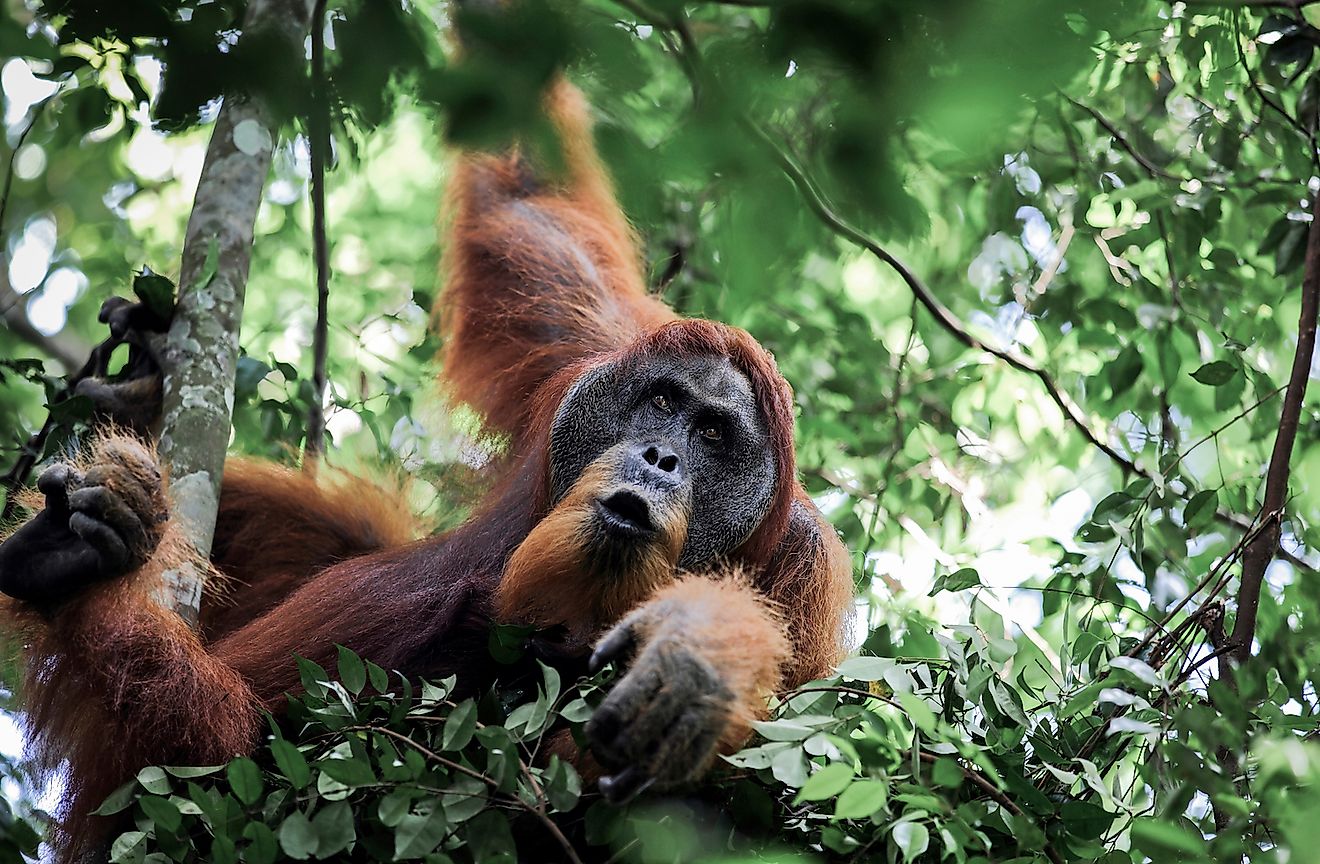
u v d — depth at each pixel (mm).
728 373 5055
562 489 4996
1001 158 6922
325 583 5258
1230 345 6043
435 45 5973
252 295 8977
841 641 5352
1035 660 4727
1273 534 4887
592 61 4867
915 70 4316
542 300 6086
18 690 4629
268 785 3990
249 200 4918
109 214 9703
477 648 5023
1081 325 7062
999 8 4082
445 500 5984
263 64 4586
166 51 4574
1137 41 6824
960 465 7434
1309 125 6535
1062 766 4180
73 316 9008
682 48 5703
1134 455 6633
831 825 3936
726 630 4031
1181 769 4004
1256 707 4445
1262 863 3709
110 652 4305
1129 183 7066
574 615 4754
